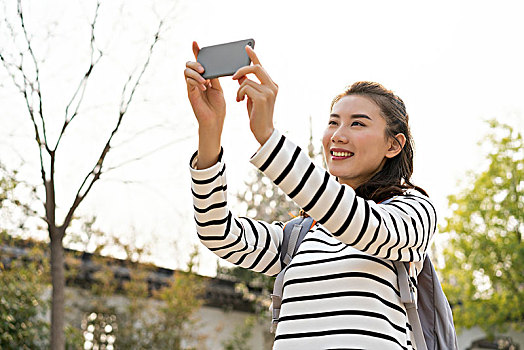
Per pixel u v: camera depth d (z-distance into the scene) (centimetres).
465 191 1447
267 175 148
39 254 1039
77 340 1088
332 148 176
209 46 163
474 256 1403
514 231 1405
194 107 166
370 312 157
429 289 173
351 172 175
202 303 1288
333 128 180
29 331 1004
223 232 177
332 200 146
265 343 1410
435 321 171
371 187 174
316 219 149
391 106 180
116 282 1222
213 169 169
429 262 175
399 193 172
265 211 1034
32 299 1031
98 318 1206
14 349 992
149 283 1277
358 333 155
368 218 148
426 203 168
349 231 147
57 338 654
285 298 168
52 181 675
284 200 1043
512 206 1407
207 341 1352
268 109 151
